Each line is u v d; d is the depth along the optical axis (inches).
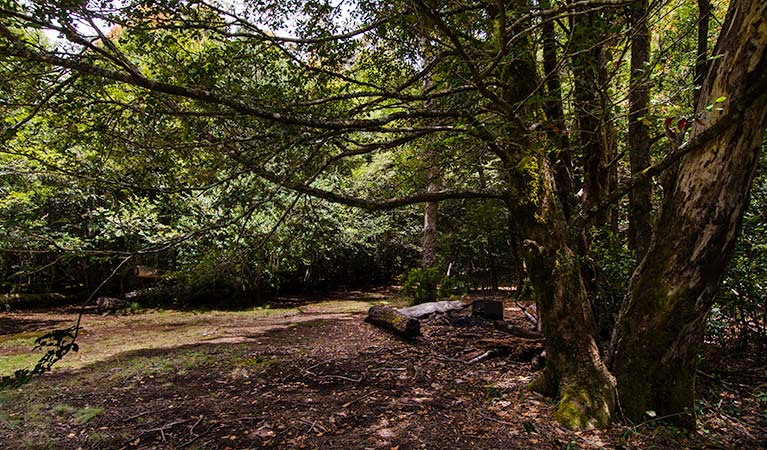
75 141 109.7
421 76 137.9
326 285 623.8
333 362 216.1
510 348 219.5
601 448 115.1
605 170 186.1
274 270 458.0
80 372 203.2
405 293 424.2
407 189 216.8
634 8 136.9
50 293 457.1
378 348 245.3
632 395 129.6
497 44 106.6
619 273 184.4
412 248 618.2
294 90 126.9
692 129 119.7
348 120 111.3
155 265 472.4
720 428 126.0
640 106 160.7
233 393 170.7
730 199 112.0
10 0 77.2
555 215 146.9
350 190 381.1
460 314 330.3
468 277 623.8
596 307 189.2
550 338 145.6
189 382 185.5
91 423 141.6
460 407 148.5
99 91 101.0
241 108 96.2
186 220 296.8
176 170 123.4
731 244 114.8
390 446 121.0
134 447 124.7
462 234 536.1
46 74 95.7
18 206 299.1
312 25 128.2
